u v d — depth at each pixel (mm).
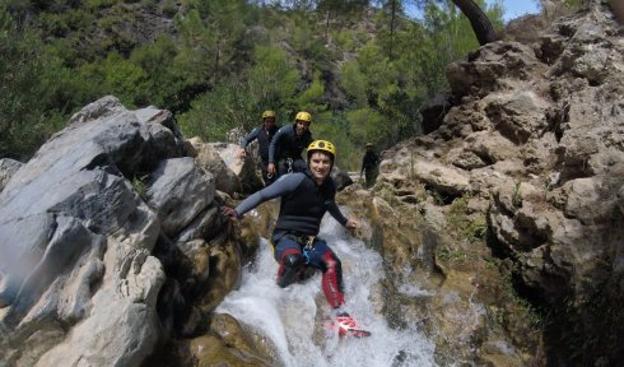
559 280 4688
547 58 6934
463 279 5258
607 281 4195
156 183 4484
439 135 7559
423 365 4316
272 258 5297
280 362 4027
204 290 4453
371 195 6617
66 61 39156
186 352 3707
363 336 4117
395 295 4992
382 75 28844
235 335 3998
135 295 3297
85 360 2961
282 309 4523
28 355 3012
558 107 6098
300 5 14930
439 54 14625
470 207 6188
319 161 4395
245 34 40219
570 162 5238
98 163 3850
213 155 6195
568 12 8273
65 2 45875
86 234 3342
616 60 5824
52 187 3605
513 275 5277
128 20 47875
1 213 3578
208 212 4801
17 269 2982
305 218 4480
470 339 4629
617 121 5195
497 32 11102
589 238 4512
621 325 4047
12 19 9133
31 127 7871
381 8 14938
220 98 13055
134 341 3166
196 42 39719
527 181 5840
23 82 8406
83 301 3123
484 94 7316
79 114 5066
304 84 47000
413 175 6957
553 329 4629
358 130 24828
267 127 7406
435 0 15055
